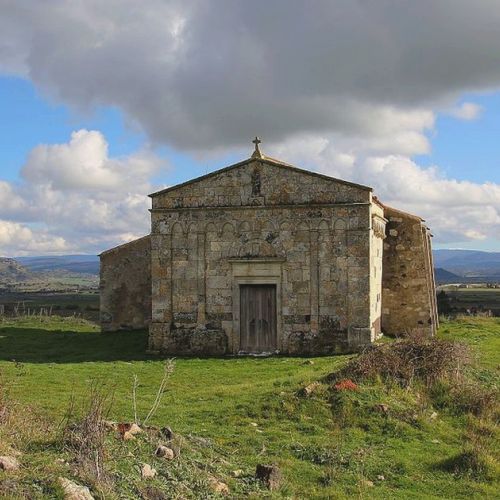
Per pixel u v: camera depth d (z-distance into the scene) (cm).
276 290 3028
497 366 2386
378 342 3023
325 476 1311
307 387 1798
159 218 3155
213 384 2284
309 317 2980
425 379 1941
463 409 1814
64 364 2764
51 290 15362
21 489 941
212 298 3092
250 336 3059
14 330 3931
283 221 3022
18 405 1491
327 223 2972
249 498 1127
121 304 3841
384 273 3447
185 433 1498
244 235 3064
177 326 3117
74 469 1052
